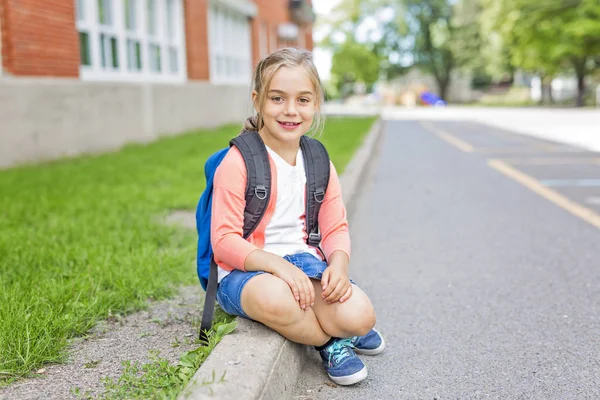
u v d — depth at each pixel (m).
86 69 9.52
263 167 2.28
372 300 3.31
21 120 7.68
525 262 4.00
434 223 5.20
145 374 2.10
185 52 13.54
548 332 2.84
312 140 2.46
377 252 4.30
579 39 28.75
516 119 21.38
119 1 10.49
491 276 3.71
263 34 20.72
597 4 28.48
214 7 15.55
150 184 6.21
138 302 2.86
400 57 52.41
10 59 7.70
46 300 2.72
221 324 2.32
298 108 2.28
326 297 2.20
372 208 5.90
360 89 49.16
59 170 7.05
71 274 3.20
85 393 2.01
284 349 2.21
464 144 12.39
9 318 2.41
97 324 2.65
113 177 6.59
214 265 2.36
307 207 2.39
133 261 3.38
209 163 2.44
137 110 10.69
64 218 4.52
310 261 2.33
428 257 4.16
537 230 4.88
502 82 51.78
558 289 3.45
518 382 2.35
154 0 12.05
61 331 2.45
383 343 2.59
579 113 25.08
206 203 2.44
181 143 10.34
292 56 2.29
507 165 8.91
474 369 2.46
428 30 50.44
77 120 8.86
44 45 8.29
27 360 2.17
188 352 2.16
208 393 1.80
